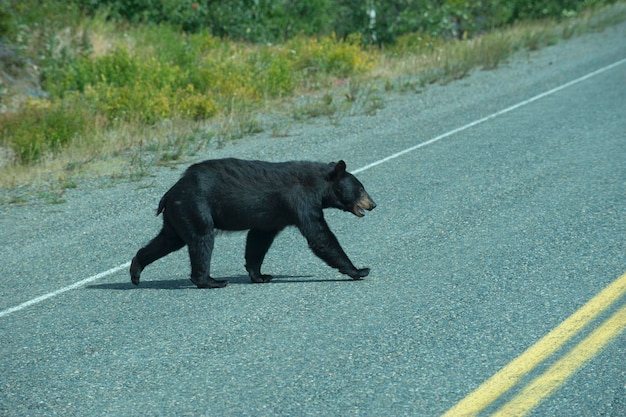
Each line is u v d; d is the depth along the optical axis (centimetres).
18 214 1484
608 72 2645
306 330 892
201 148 1928
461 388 738
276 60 2712
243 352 843
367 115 2216
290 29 3669
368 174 1620
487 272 1045
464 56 2998
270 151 1858
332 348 839
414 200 1421
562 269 1038
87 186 1652
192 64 2755
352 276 1058
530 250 1122
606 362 773
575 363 775
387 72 2884
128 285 1099
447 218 1305
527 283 996
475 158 1684
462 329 869
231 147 1927
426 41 3406
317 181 1058
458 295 970
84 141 1972
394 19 3691
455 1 3912
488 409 699
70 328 944
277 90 2548
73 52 2878
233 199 1046
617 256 1074
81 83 2608
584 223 1227
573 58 2995
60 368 831
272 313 954
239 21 3544
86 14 3356
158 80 2542
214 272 1149
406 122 2098
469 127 1988
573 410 692
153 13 3462
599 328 849
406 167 1653
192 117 2233
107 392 770
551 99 2269
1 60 2627
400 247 1184
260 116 2267
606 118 1981
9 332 946
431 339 848
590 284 979
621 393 714
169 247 1084
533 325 868
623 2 4625
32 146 1900
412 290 1001
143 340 892
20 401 762
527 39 3431
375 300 976
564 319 877
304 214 1046
